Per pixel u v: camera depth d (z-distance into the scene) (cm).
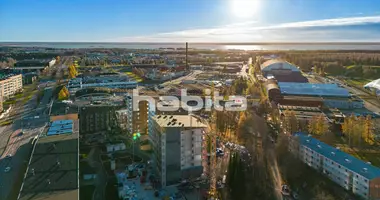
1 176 14288
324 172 14025
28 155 16800
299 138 16112
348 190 12731
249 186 13050
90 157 16412
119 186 13475
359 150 17025
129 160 16112
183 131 13738
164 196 12588
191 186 13488
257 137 18588
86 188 13300
